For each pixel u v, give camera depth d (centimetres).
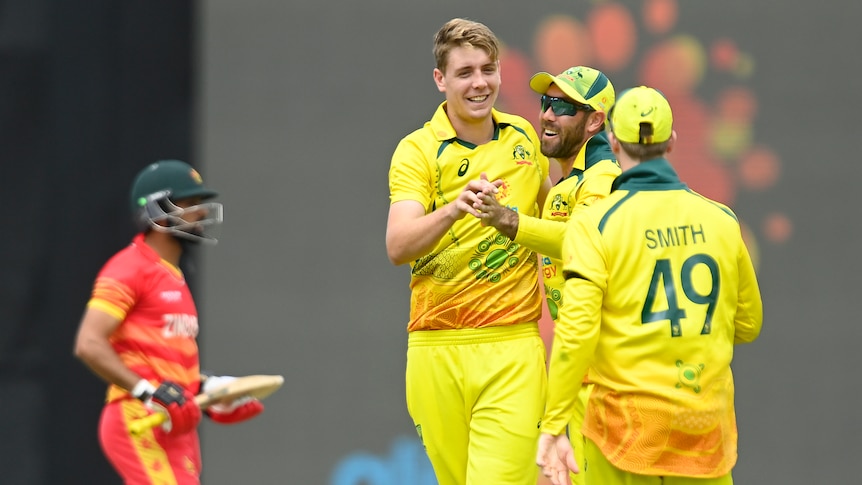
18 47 2584
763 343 2448
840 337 2459
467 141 1717
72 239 2611
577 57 2397
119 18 2584
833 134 2464
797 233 2456
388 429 2373
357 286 2367
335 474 2372
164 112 2591
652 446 1476
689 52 2433
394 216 1669
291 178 2362
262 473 2367
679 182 1518
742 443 2441
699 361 1478
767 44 2452
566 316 1458
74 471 2612
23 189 2600
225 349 2356
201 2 2362
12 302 2606
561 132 1711
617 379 1488
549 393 1466
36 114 2592
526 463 1709
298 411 2366
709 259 1492
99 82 2589
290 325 2366
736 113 2444
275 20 2362
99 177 2605
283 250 2366
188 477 1561
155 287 1531
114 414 1534
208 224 1584
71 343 2616
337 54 2366
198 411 1500
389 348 2372
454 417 1750
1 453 2598
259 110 2366
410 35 2372
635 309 1473
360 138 2367
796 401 2452
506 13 2378
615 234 1471
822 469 2453
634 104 1514
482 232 1695
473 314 1712
